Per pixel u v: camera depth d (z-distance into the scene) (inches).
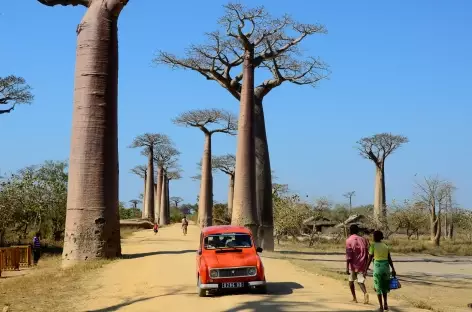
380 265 350.3
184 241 1282.0
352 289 384.5
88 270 634.2
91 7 761.0
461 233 2401.6
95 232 727.1
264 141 1090.1
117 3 751.1
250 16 991.6
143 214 3324.3
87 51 744.3
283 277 530.3
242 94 1003.3
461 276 836.6
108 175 742.5
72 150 739.4
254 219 963.3
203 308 367.9
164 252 824.3
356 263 380.8
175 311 365.7
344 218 2117.4
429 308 397.1
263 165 1077.8
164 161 2906.0
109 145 746.2
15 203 1131.3
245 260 422.3
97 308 405.4
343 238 1737.2
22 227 1369.3
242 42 1003.3
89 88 738.2
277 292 431.8
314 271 601.3
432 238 1817.2
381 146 2301.9
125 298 441.1
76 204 729.6
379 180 2308.1
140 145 2765.7
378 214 1849.2
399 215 1886.1
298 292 432.1
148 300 417.4
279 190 1854.1
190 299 408.8
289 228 1626.5
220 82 1111.6
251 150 983.0
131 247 1010.7
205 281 413.1
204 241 447.8
